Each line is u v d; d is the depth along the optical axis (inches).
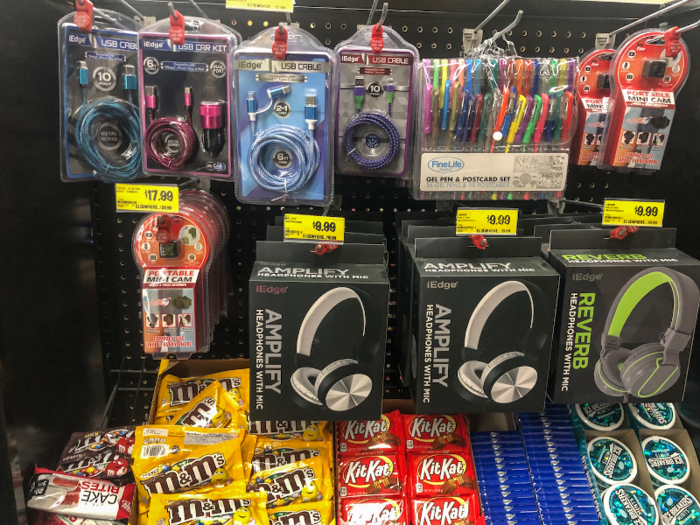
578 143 42.2
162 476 42.2
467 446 47.1
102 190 50.3
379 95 39.3
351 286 35.7
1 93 36.6
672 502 46.4
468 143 38.7
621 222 40.2
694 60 44.7
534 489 45.9
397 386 55.4
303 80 36.9
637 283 37.6
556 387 39.3
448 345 37.3
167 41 37.6
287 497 43.4
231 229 50.4
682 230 47.1
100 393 52.9
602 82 41.5
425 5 46.1
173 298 38.6
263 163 38.3
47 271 42.7
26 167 39.7
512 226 38.9
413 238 41.4
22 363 39.5
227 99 38.2
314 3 45.3
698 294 38.0
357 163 39.2
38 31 40.4
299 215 37.4
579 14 47.1
